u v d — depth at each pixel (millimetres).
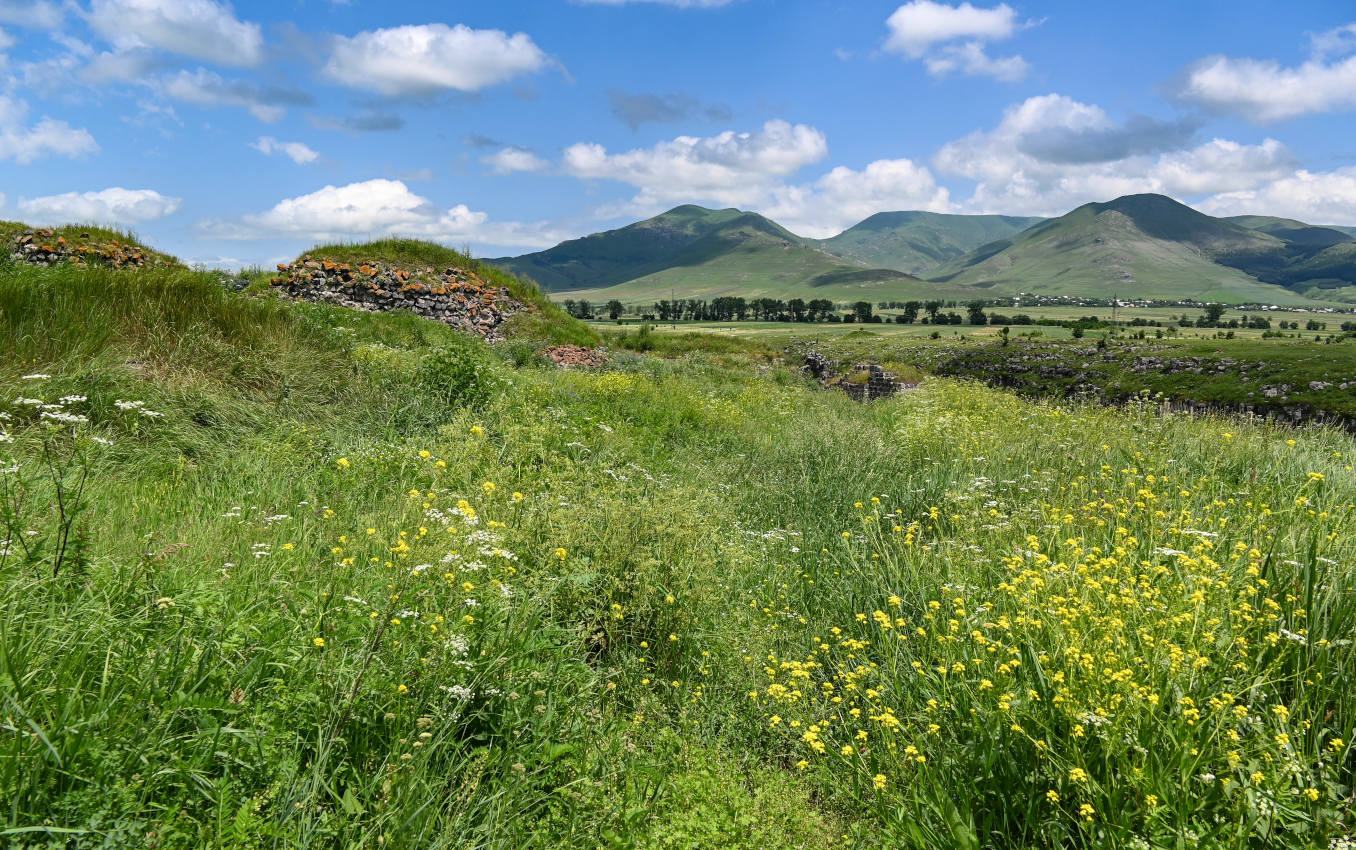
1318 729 3117
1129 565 4211
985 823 3039
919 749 3504
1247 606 3479
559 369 18188
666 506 5578
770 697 4160
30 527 3592
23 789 2107
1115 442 8141
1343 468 6793
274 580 3555
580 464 7965
